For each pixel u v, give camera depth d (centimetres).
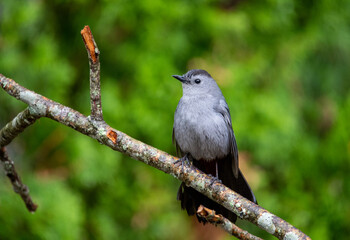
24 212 861
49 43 983
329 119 1138
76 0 995
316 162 1035
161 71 1000
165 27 1016
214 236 983
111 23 1000
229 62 1059
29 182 911
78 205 920
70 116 571
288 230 501
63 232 881
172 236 1007
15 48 988
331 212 968
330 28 1133
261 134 1035
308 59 1147
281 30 1108
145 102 999
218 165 827
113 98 996
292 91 1115
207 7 1043
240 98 1038
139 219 1003
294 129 1059
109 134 566
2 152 616
